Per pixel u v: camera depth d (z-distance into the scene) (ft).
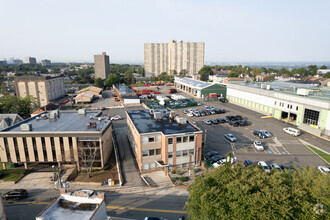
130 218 107.76
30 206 119.65
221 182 88.28
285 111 244.22
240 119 251.80
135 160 168.14
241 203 76.33
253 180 84.12
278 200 74.23
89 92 412.77
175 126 161.17
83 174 150.10
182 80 491.72
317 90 245.24
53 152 154.30
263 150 176.04
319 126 205.36
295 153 170.91
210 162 153.38
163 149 146.30
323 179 81.97
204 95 378.73
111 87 571.28
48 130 157.28
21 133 150.61
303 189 82.07
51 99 399.03
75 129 159.43
